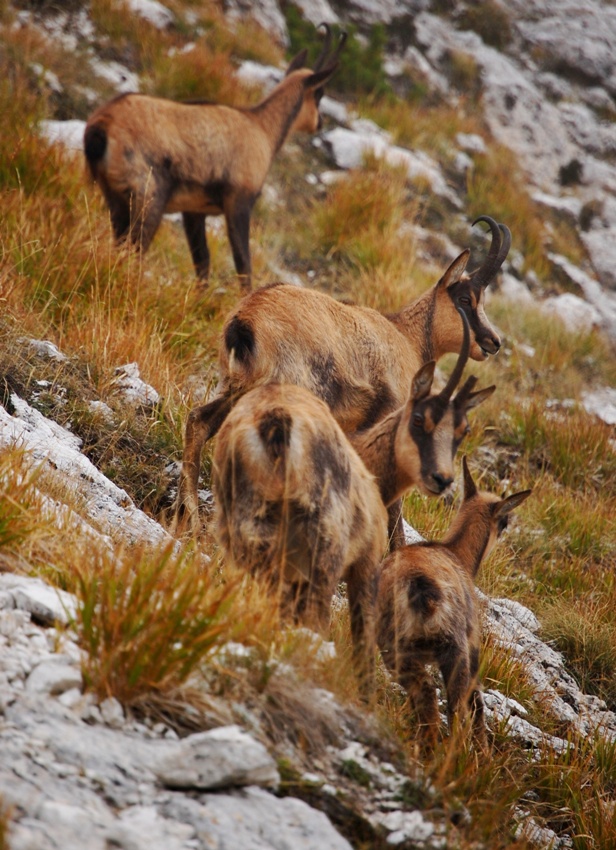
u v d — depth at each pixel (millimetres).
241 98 51312
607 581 30094
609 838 17906
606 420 43125
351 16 72438
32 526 14273
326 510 14266
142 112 30531
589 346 50344
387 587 17500
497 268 25438
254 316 20125
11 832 8867
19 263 27141
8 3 49156
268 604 13656
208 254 33750
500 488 33406
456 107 71312
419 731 16125
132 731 11336
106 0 52656
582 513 33344
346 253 45344
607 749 21094
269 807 10969
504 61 77688
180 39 56219
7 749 10141
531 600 27516
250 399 15258
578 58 83062
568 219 67250
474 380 17641
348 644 15828
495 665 21719
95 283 27828
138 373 25078
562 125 77125
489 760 16531
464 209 58062
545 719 21547
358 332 22016
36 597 12539
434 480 17141
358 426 21828
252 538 14406
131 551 15898
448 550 19031
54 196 32219
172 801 10383
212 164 31766
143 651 11680
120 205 30500
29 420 20953
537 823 17750
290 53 64250
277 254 44000
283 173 50906
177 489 21781
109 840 9445
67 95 45719
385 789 12625
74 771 10258
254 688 12531
